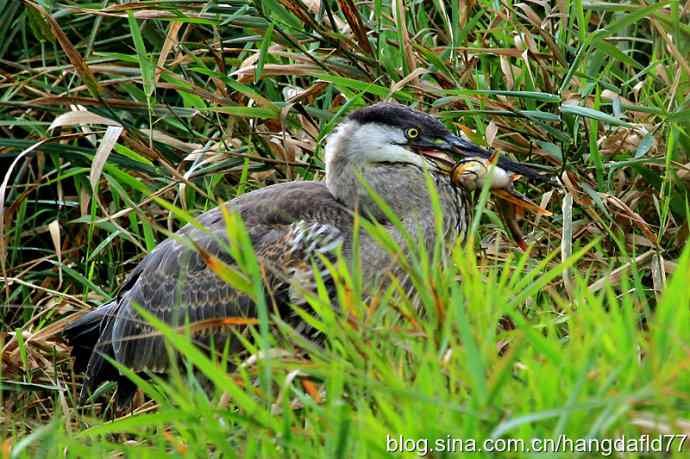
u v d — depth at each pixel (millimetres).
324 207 10398
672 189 10945
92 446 7789
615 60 12102
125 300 11078
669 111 10766
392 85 11242
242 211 10664
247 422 7094
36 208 13523
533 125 11461
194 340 10586
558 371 6688
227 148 11773
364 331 7586
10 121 12312
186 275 10625
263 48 10977
